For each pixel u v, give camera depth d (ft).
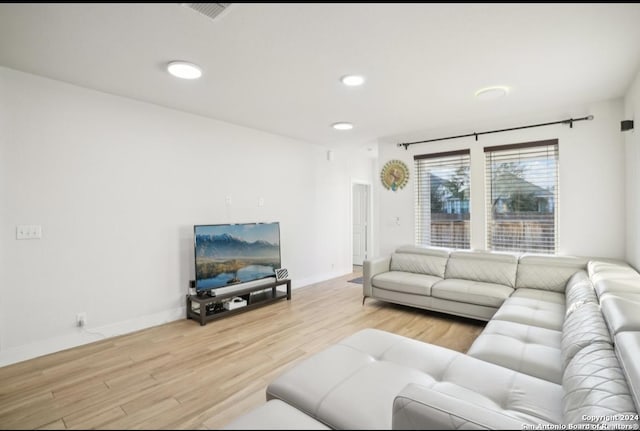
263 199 14.89
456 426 3.27
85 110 9.59
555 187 12.11
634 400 3.33
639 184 8.75
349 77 8.77
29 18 6.03
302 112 11.94
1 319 8.22
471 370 5.35
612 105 10.84
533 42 6.95
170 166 11.57
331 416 4.42
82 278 9.54
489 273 11.88
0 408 6.42
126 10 5.79
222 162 13.21
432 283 12.08
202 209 12.54
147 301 10.95
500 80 9.02
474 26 6.33
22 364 8.27
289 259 16.24
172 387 7.22
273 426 4.06
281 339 9.95
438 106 11.23
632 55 7.56
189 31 6.53
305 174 17.16
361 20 6.12
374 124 13.58
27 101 8.58
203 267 11.78
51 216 8.98
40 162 8.80
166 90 9.82
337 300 14.38
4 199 8.26
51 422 6.01
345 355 6.06
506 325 7.52
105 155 10.00
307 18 6.05
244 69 8.28
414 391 3.78
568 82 9.22
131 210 10.57
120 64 8.03
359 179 21.47
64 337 9.19
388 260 14.61
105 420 6.08
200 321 11.12
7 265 8.30
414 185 15.47
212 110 11.78
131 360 8.50
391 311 12.76
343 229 19.97
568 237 11.76
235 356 8.77
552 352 6.06
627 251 10.44
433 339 9.98
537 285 10.86
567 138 11.71
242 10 5.79
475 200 13.74
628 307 5.33
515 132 12.82
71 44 7.06
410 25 6.29
